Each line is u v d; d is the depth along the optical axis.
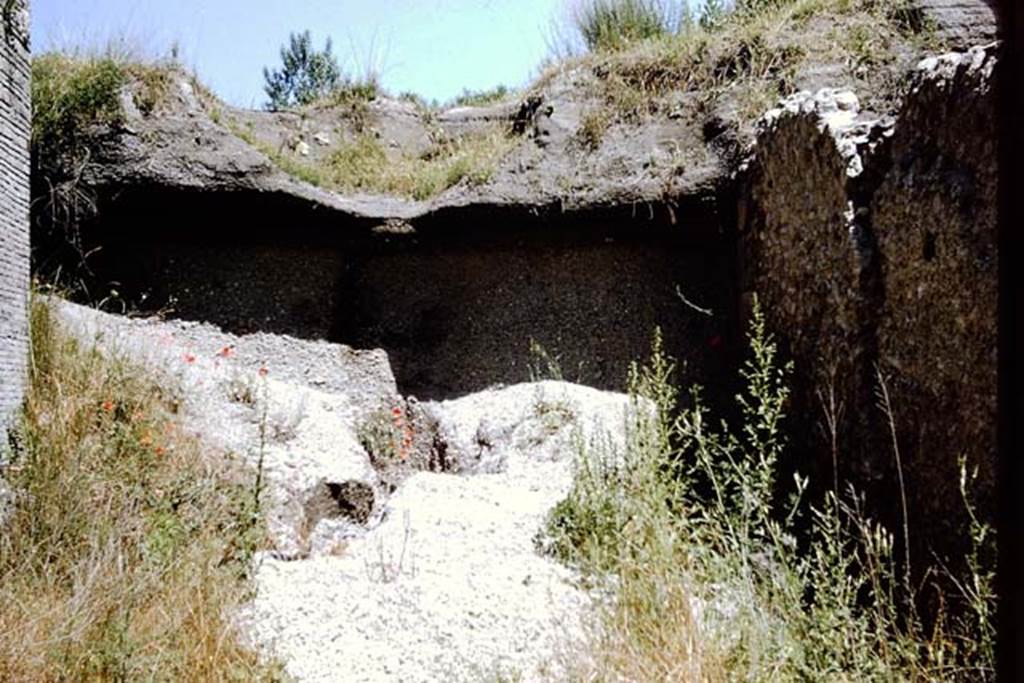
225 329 6.95
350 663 3.13
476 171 7.11
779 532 2.97
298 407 5.95
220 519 4.10
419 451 6.72
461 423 6.61
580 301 7.05
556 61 8.25
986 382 2.88
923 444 3.34
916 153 3.60
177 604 3.21
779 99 6.44
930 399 3.29
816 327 4.57
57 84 6.56
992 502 2.80
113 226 6.82
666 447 3.79
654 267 7.00
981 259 2.94
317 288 7.27
